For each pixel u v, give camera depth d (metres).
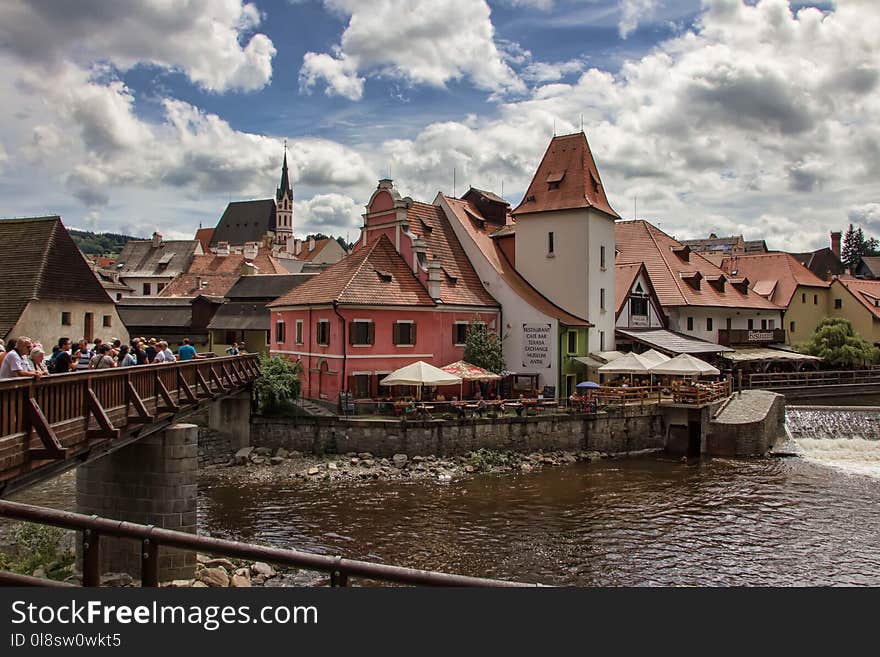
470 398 43.81
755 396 47.66
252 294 64.44
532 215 50.31
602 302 50.47
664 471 35.91
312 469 33.66
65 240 46.72
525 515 27.50
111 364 19.52
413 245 44.06
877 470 36.25
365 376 40.38
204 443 35.62
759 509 28.64
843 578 21.17
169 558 19.53
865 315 79.44
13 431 12.87
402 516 27.12
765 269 79.94
